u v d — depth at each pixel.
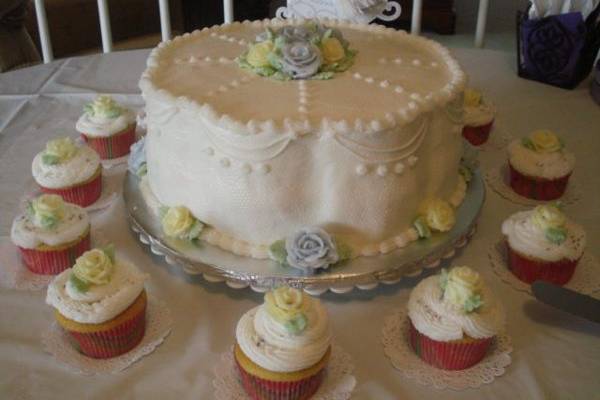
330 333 1.16
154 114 1.43
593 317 1.28
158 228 1.47
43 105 2.10
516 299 1.38
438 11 4.08
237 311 1.34
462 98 1.50
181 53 1.65
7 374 1.18
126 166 1.81
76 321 1.19
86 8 3.71
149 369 1.21
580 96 2.19
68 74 2.28
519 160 1.68
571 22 2.11
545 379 1.20
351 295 1.38
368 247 1.39
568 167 1.66
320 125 1.30
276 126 1.29
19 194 1.69
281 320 1.13
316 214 1.38
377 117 1.33
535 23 2.18
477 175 1.68
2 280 1.41
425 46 1.73
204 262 1.37
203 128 1.35
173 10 4.22
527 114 2.09
